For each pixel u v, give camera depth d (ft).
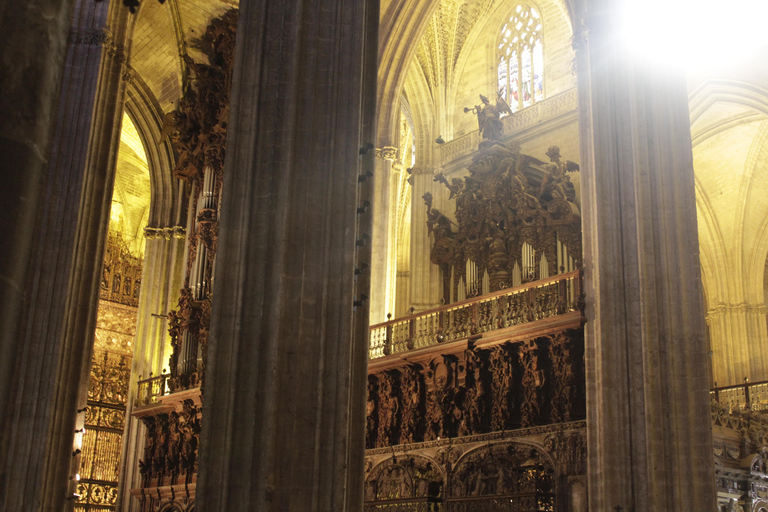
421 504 64.85
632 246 51.26
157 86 98.89
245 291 38.09
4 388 13.12
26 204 13.64
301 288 38.22
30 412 53.93
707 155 104.12
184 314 88.63
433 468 67.92
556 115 86.02
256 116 40.55
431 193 96.48
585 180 55.98
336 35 42.39
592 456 49.24
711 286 110.11
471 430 66.54
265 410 36.17
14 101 13.58
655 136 53.52
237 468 35.70
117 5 68.49
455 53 100.68
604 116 54.49
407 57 90.43
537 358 63.41
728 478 59.72
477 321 72.18
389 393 74.64
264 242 38.70
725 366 105.81
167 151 101.24
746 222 107.76
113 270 121.08
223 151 88.74
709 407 47.37
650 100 54.39
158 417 92.89
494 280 82.12
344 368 37.65
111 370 116.47
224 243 38.83
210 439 36.09
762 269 108.37
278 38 42.01
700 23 87.35
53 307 56.90
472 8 98.63
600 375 49.42
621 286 50.72
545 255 78.89
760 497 61.26
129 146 116.67
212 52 93.09
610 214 52.34
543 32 92.17
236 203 39.50
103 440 112.16
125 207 125.29
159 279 99.19
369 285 43.39
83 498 107.24
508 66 95.71
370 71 45.96
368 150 44.21
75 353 59.98
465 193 88.53
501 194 84.53
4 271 13.17
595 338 51.37
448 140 98.58
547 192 81.46
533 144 87.92
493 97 95.86
